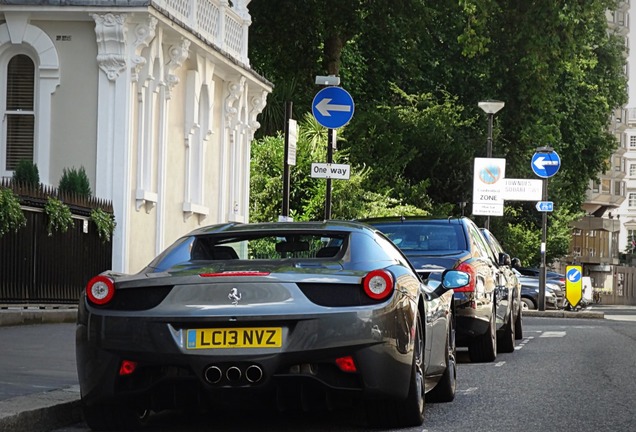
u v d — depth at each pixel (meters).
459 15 60.22
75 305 26.56
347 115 27.31
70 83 29.52
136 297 10.95
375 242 12.14
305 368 10.69
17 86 29.92
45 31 29.56
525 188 54.00
